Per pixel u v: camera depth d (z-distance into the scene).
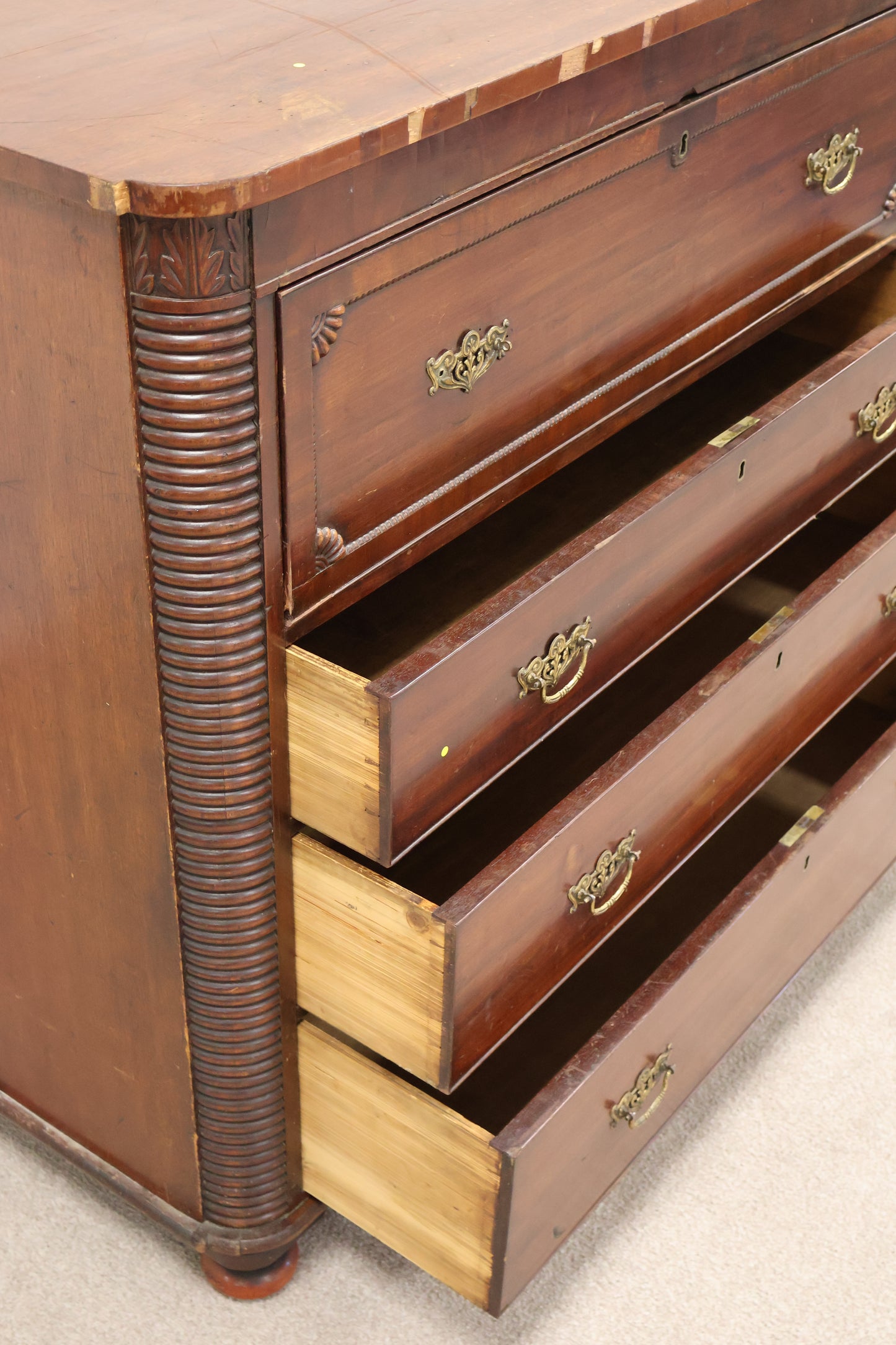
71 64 0.80
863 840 1.38
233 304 0.70
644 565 1.01
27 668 0.91
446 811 0.91
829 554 1.55
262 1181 1.09
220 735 0.84
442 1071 0.93
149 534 0.77
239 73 0.78
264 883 0.92
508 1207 0.95
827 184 1.20
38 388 0.77
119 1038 1.06
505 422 0.96
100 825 0.94
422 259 0.81
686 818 1.15
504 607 0.88
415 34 0.84
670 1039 1.13
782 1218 1.22
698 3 0.89
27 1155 1.26
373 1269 1.18
